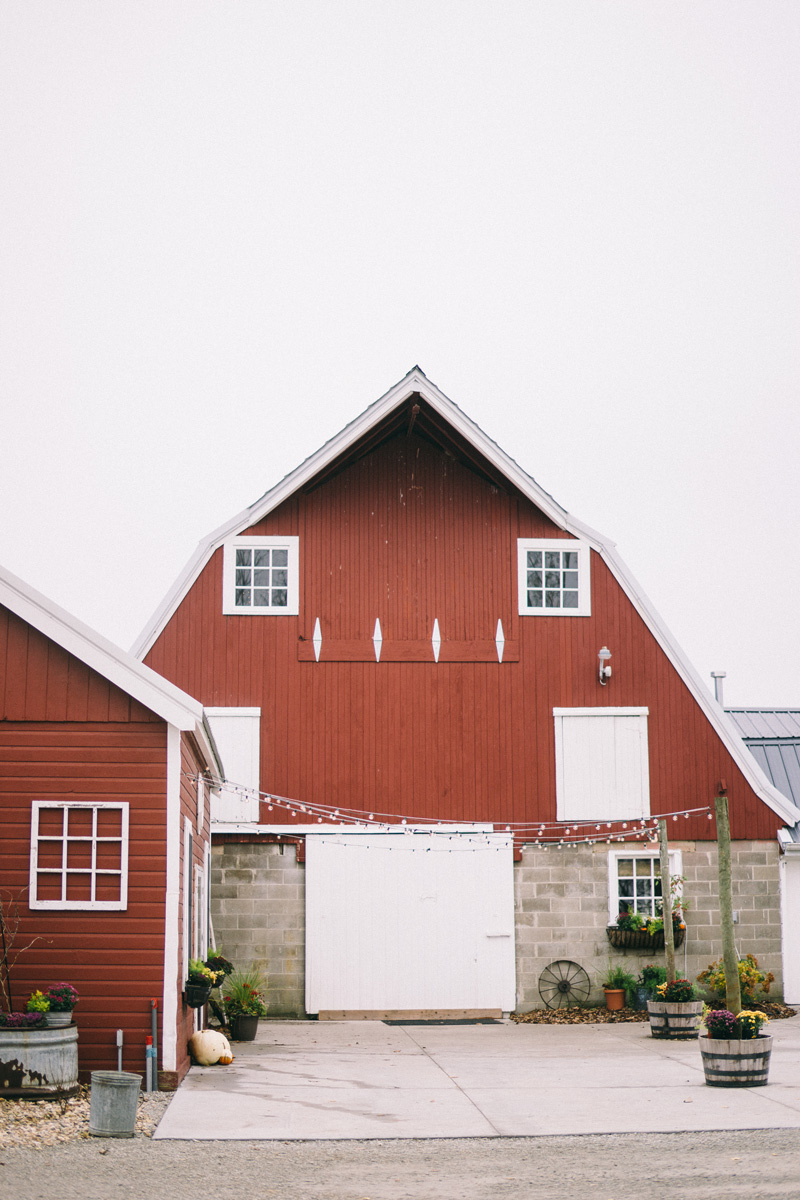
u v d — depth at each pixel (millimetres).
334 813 20078
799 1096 11742
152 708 12242
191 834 14141
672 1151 9523
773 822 20688
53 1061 10922
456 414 20203
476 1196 8125
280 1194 8172
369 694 20516
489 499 21250
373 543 20969
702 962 20219
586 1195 8117
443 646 20719
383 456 21297
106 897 12039
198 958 15938
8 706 12273
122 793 12203
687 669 21000
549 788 20484
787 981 20328
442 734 20484
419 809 20234
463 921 19984
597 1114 11055
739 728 23984
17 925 11914
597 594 21125
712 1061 12422
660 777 20672
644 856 20375
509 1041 16516
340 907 19844
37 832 12086
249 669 20453
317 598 20719
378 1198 8078
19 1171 8695
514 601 20953
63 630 12328
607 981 19891
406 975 19750
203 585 20641
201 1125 10461
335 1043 16266
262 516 20766
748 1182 8391
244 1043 16156
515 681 20750
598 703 20828
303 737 20297
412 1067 13938
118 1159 9180
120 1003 11867
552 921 20125
